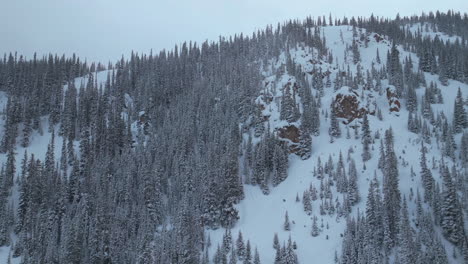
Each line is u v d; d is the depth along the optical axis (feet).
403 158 425.69
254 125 531.50
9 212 395.34
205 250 350.02
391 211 331.36
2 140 525.75
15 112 570.87
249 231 372.99
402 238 296.71
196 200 399.03
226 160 420.77
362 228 318.65
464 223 331.57
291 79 586.45
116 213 378.73
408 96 548.31
